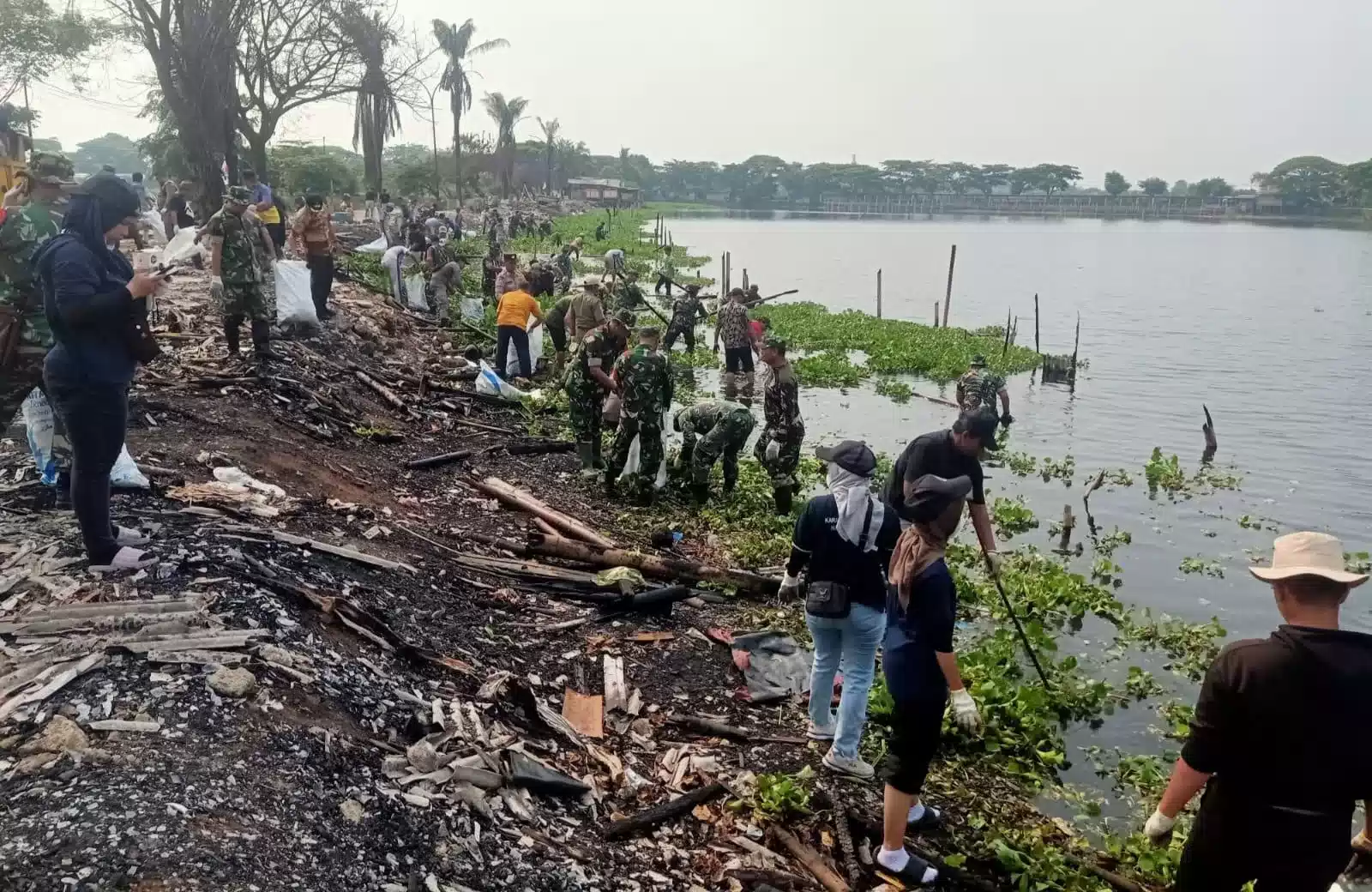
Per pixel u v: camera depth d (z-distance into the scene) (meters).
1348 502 12.73
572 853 4.48
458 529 8.59
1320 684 3.25
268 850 3.60
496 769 4.78
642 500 10.41
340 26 27.70
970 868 5.25
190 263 15.93
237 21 19.52
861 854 5.11
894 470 6.97
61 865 3.23
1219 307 38.72
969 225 175.50
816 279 50.47
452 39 66.94
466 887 3.93
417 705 5.13
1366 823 3.60
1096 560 10.46
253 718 4.34
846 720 5.71
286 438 9.27
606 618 7.41
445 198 79.69
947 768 6.26
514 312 15.96
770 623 7.85
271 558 6.04
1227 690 3.39
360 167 98.81
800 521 5.59
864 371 21.70
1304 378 22.11
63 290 4.62
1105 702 7.37
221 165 20.36
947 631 4.59
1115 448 15.54
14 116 29.16
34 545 5.44
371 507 8.30
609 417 10.96
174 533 5.94
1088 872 5.29
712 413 10.53
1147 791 6.22
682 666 6.92
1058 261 69.94
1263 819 3.38
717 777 5.59
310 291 13.33
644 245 60.66
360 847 3.88
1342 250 89.50
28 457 6.88
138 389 9.43
